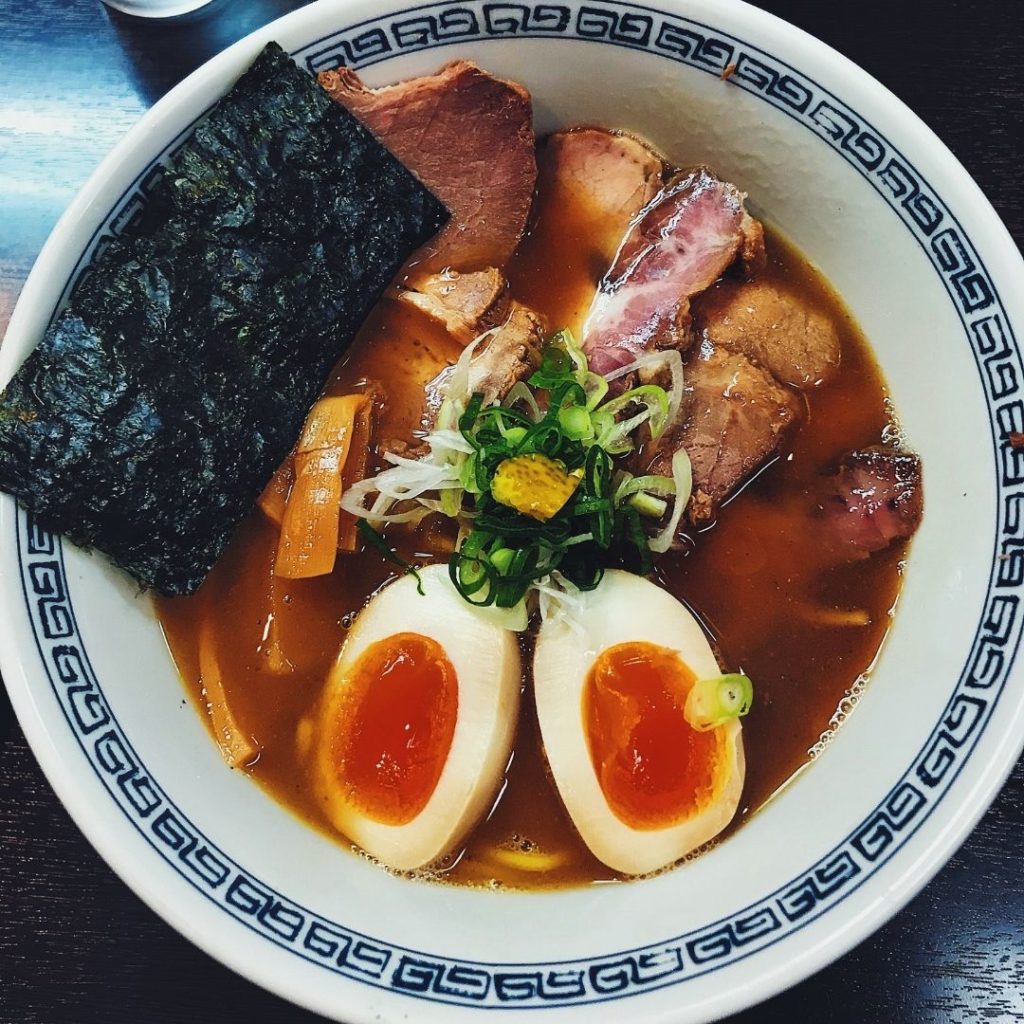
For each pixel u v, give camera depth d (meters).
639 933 0.22
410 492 0.24
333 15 0.23
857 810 0.22
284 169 0.24
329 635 0.25
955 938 0.25
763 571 0.25
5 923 0.25
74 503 0.22
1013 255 0.22
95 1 0.29
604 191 0.26
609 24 0.24
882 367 0.25
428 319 0.25
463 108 0.25
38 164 0.28
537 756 0.24
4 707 0.26
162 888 0.21
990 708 0.22
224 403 0.23
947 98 0.28
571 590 0.24
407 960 0.22
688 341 0.26
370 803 0.24
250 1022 0.25
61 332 0.22
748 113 0.24
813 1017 0.24
